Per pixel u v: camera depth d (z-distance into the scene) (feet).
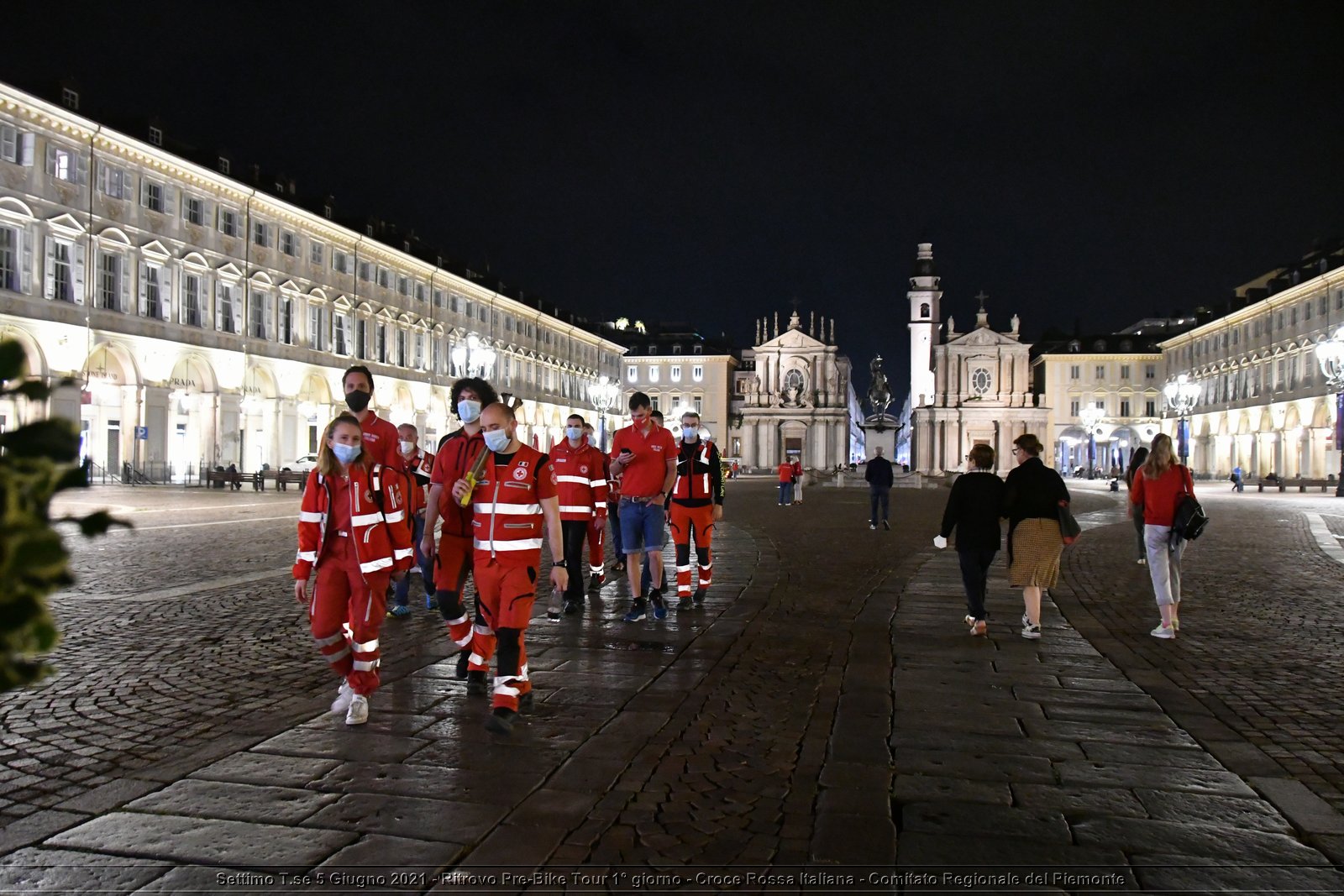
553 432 297.33
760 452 339.77
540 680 25.29
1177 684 25.31
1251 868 14.06
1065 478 300.61
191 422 154.30
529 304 288.71
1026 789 17.33
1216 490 191.31
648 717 21.66
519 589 21.26
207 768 17.94
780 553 59.11
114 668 26.45
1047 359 331.16
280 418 172.45
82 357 129.39
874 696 23.85
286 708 22.26
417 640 30.81
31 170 123.03
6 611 5.78
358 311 197.36
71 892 12.94
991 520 32.07
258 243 167.12
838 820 15.66
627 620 34.24
